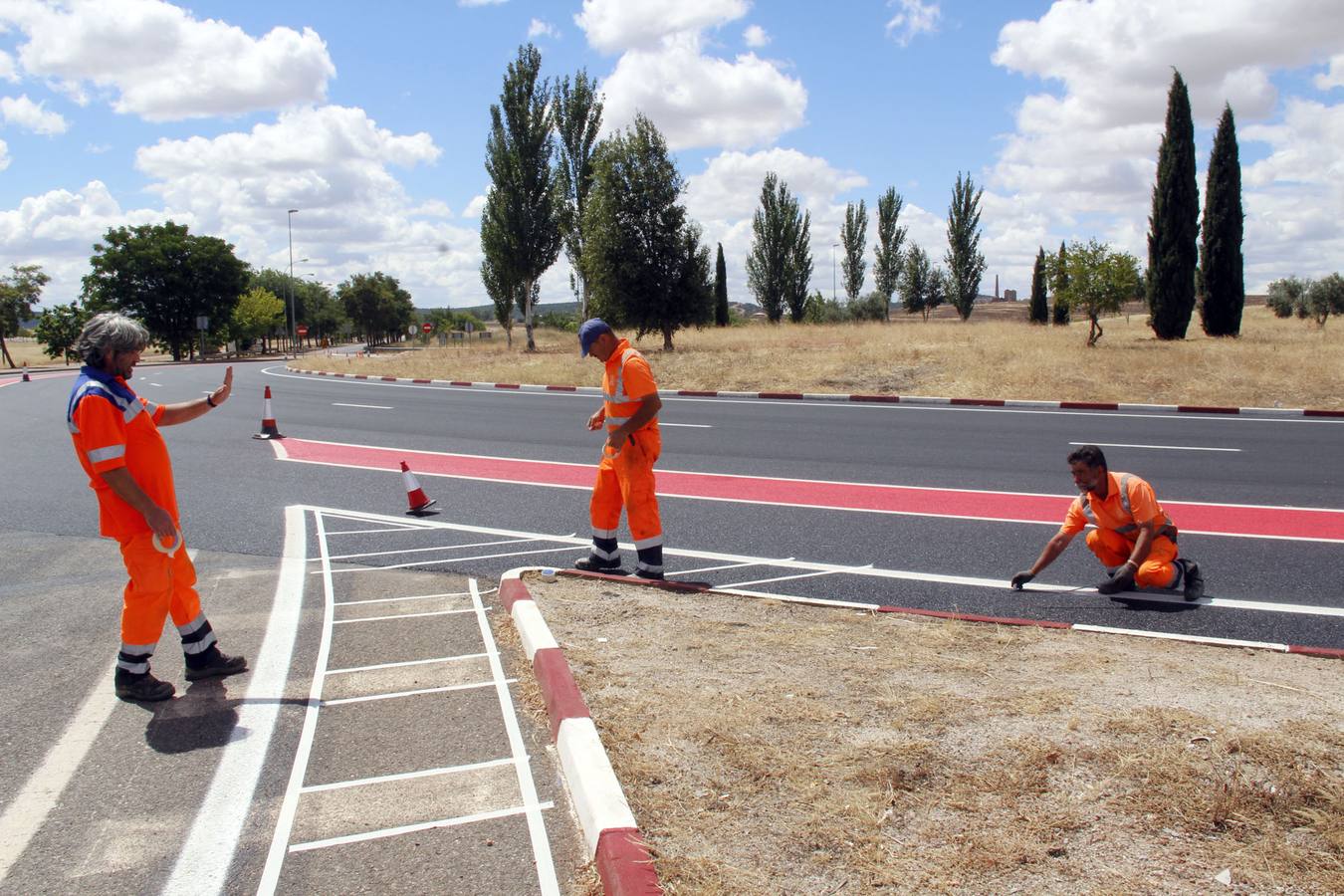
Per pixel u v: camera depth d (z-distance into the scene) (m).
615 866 2.52
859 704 3.67
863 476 10.05
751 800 2.91
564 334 71.19
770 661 4.23
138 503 3.81
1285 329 33.69
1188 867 2.51
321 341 82.44
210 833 2.95
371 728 3.70
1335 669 4.14
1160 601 5.46
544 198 40.56
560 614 4.93
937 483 9.59
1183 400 17.02
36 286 59.03
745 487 9.42
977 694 3.77
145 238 59.56
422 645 4.65
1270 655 4.38
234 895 2.62
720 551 6.80
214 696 4.05
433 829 2.96
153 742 3.61
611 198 29.72
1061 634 4.72
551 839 2.89
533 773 3.33
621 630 4.69
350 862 2.78
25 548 7.02
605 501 6.01
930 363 21.67
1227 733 3.26
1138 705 3.60
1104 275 23.19
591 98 39.81
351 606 5.35
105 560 6.61
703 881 2.47
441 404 19.48
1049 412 16.42
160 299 58.81
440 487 9.61
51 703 4.00
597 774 3.01
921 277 64.94
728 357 24.95
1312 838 2.63
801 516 8.02
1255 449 11.82
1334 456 11.22
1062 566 6.30
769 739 3.34
